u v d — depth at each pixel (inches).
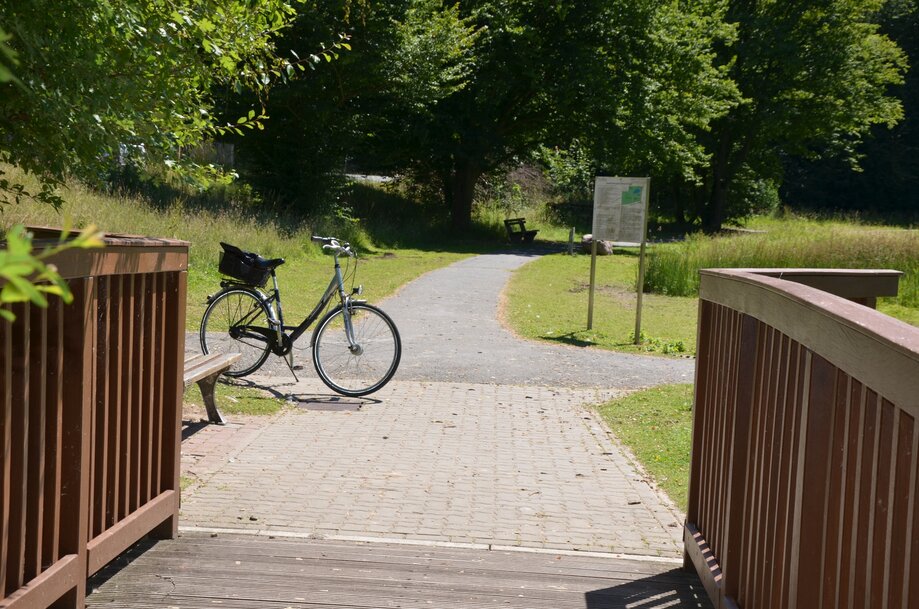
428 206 1546.5
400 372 386.3
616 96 1325.0
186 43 188.9
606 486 233.3
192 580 149.9
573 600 148.7
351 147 1144.8
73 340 129.3
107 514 147.3
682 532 197.9
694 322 609.0
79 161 193.6
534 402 339.9
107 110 171.8
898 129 2650.1
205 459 245.6
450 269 887.7
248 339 351.6
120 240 140.3
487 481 233.0
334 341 345.7
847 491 83.7
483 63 1301.7
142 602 139.3
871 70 1872.5
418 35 1090.7
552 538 189.3
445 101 1366.9
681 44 1395.2
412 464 247.6
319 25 974.4
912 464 64.8
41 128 177.6
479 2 1315.2
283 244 804.0
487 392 354.9
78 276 126.5
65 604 130.6
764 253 874.1
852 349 82.6
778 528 111.1
